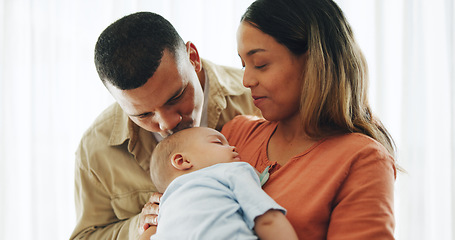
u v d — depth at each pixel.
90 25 2.52
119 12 2.41
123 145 1.41
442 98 2.25
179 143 1.09
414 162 2.26
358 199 0.88
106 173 1.41
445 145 2.25
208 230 0.88
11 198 2.64
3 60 2.64
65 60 2.56
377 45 2.23
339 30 0.98
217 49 2.30
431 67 2.26
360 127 0.99
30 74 2.60
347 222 0.87
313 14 0.96
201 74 1.41
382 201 0.87
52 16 2.56
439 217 2.25
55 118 2.56
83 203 1.42
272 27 0.95
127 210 1.41
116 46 1.03
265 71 0.97
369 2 2.24
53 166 2.57
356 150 0.91
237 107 1.46
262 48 0.96
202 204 0.91
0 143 2.64
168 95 1.05
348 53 0.98
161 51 1.03
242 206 0.89
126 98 1.06
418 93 2.26
